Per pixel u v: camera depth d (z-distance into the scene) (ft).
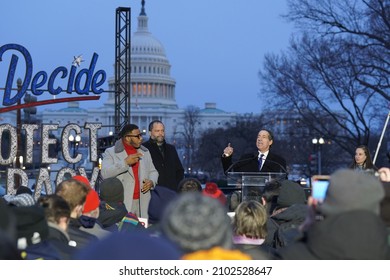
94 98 76.38
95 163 71.41
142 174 40.78
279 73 179.52
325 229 14.76
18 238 18.02
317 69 168.25
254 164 41.57
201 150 392.88
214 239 13.44
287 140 305.94
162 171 43.73
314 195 19.15
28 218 18.02
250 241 21.07
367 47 160.45
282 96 179.11
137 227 28.53
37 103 73.46
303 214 24.23
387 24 155.22
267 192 28.50
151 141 44.21
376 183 15.05
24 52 72.28
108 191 28.55
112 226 28.71
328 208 15.14
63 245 19.27
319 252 14.82
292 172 297.94
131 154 39.83
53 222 19.66
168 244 12.60
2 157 67.77
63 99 74.38
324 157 289.94
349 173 15.20
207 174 401.90
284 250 16.33
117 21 94.17
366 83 160.86
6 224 13.42
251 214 21.02
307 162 275.80
